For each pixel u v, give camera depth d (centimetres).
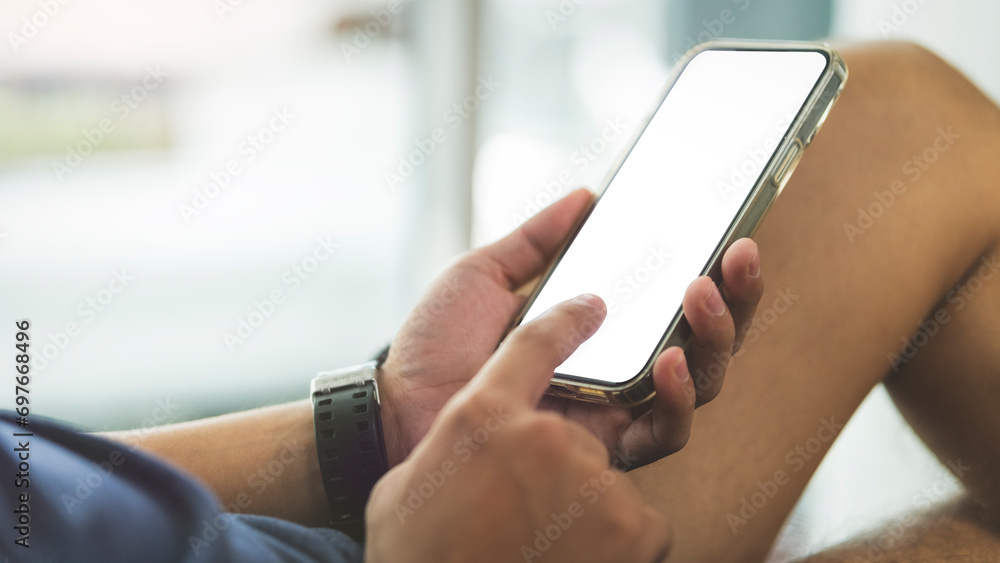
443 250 203
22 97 174
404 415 61
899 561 48
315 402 53
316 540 37
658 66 185
